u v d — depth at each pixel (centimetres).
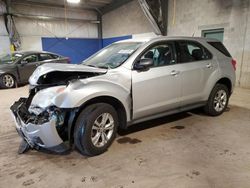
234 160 258
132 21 1251
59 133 253
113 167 247
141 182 219
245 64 719
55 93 245
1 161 264
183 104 354
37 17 1256
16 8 1190
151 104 311
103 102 277
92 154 268
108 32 1493
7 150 292
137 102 296
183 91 346
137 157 267
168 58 332
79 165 252
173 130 350
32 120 253
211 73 382
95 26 1538
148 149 287
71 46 1444
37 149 288
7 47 1175
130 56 300
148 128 360
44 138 241
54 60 883
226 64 409
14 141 321
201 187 210
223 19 768
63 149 254
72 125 258
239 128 356
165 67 321
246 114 429
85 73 276
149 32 1137
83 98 247
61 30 1384
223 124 374
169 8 988
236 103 515
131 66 293
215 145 297
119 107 291
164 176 228
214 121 389
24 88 780
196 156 268
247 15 691
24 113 274
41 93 263
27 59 826
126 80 284
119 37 1387
